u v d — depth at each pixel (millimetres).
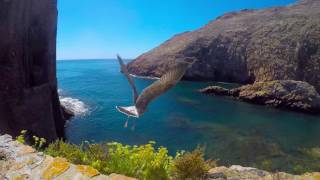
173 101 62844
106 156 10594
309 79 84375
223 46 109438
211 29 131375
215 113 52438
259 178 11375
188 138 37500
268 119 48781
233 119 48375
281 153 31406
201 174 11312
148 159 10477
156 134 39094
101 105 58531
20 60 34625
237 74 102375
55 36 42250
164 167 10727
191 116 49750
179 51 118938
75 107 55594
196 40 119125
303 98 55344
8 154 9633
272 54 96125
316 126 44906
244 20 129125
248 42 106000
